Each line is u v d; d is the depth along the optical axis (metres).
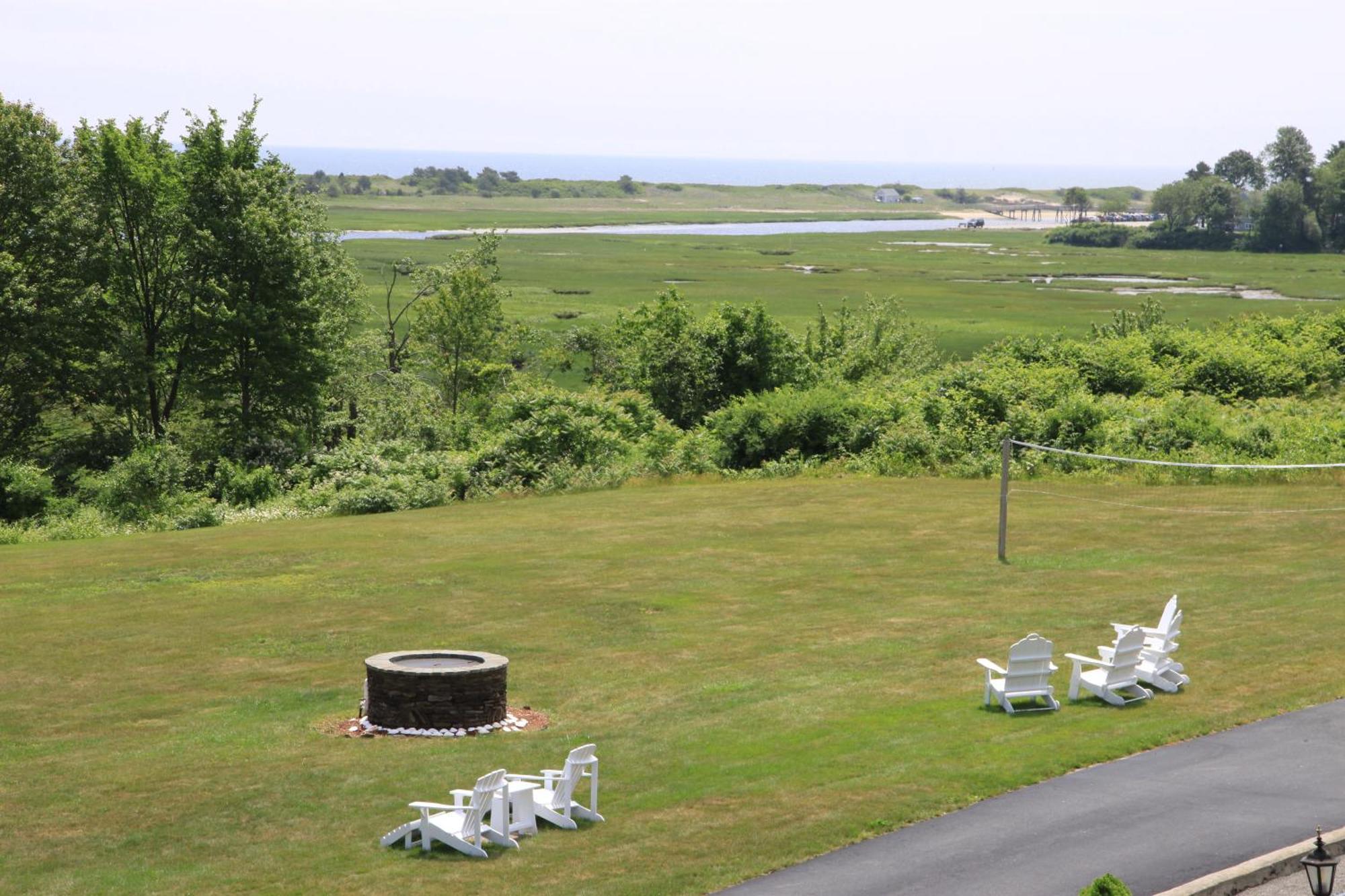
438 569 26.64
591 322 97.25
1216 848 11.23
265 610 23.25
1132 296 126.56
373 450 44.81
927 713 15.69
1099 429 38.25
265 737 15.75
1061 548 26.33
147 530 38.94
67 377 48.91
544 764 14.20
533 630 21.08
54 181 48.94
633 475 40.53
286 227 51.28
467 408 63.62
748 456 42.34
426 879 11.12
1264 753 13.83
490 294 66.50
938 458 39.06
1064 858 11.12
